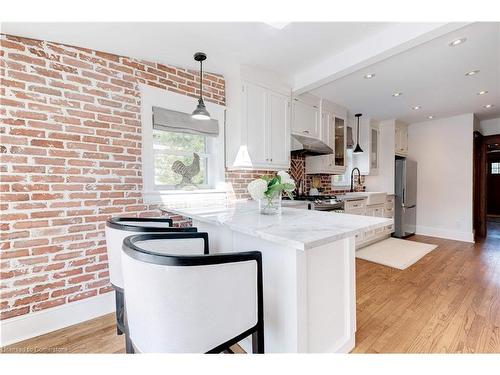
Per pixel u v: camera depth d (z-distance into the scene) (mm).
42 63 1787
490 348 1574
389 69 2639
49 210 1816
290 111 3162
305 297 1250
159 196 2363
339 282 1518
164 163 2510
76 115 1928
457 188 4547
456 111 4238
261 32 2006
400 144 4953
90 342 1682
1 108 1642
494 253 3619
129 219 1614
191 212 1910
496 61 2455
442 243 4234
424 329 1792
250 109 2750
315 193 3941
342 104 3873
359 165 4754
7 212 1665
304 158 4023
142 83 2250
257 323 1047
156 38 1976
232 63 2600
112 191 2102
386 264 3154
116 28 1778
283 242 1017
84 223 1964
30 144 1740
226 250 1706
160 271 798
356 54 2277
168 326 820
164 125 2381
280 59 2533
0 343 1635
